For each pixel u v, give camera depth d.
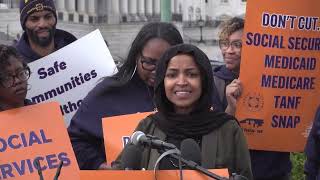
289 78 5.68
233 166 4.16
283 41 5.64
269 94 5.66
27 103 5.21
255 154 5.80
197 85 4.21
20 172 4.50
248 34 5.62
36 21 6.16
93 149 5.34
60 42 6.56
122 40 61.47
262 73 5.64
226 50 5.96
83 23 59.06
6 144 4.54
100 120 5.32
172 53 4.25
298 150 5.74
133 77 5.38
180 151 3.80
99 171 3.84
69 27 56.22
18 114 4.62
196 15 67.81
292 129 5.72
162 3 16.33
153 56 5.15
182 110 4.26
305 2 5.62
